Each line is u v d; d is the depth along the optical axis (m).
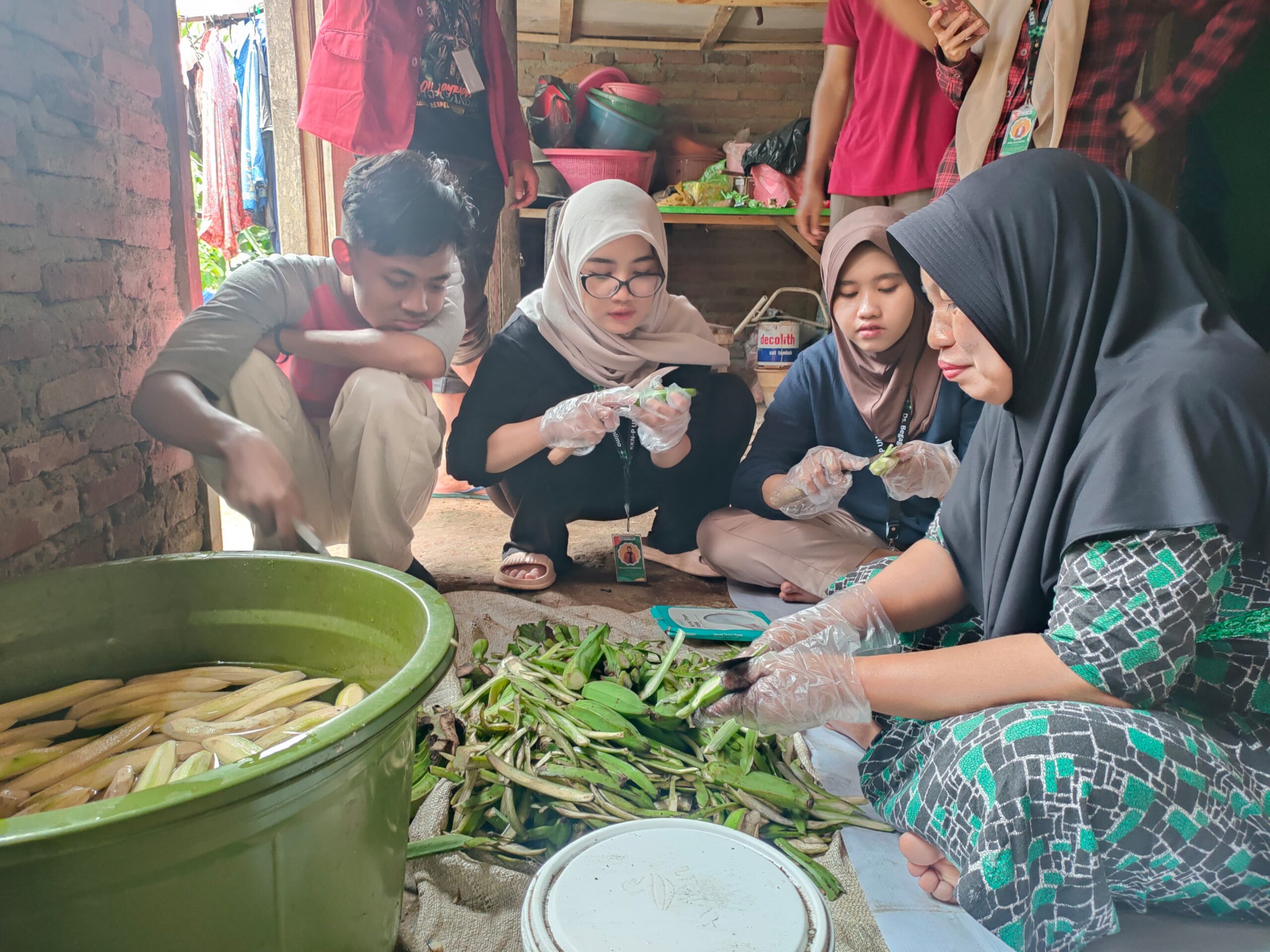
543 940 0.86
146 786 1.01
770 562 2.36
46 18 1.79
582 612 2.19
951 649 1.17
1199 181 3.10
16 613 1.22
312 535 1.82
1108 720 1.04
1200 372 1.07
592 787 1.37
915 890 1.25
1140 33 2.32
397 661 1.19
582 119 5.05
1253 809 1.06
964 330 1.24
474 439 2.38
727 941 0.85
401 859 1.07
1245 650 1.12
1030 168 1.21
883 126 2.96
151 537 2.24
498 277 4.12
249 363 2.07
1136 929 1.14
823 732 1.69
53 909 0.72
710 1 4.72
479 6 3.07
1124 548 1.05
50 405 1.80
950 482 2.08
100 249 2.01
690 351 2.50
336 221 3.60
